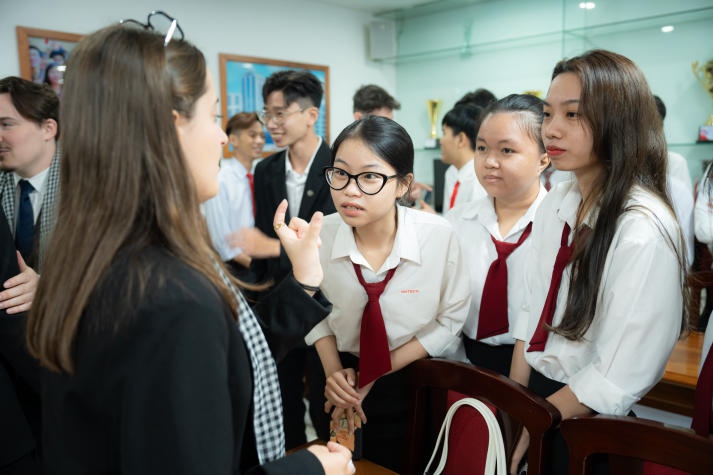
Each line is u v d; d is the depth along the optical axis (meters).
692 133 3.62
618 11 3.83
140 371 0.53
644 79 1.02
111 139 0.57
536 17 4.31
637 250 0.98
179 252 0.58
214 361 0.55
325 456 0.73
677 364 1.61
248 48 4.12
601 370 1.02
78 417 0.58
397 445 1.45
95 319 0.54
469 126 2.27
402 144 1.15
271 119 2.17
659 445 0.82
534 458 0.99
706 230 2.20
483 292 1.55
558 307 1.18
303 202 2.13
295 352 2.12
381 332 1.29
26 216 1.59
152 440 0.52
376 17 5.10
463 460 1.10
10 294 1.14
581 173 1.12
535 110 1.41
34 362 1.16
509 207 1.56
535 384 1.28
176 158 0.60
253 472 0.67
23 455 1.20
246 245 1.99
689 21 3.54
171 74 0.62
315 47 4.64
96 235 0.56
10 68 3.00
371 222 1.20
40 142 1.54
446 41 4.89
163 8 3.57
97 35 0.60
